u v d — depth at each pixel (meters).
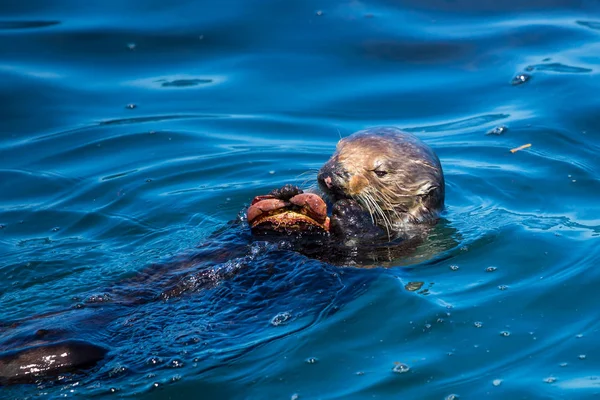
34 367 16.80
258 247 22.25
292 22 41.72
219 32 40.84
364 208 24.56
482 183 28.69
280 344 18.80
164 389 17.33
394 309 20.19
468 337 19.08
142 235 25.69
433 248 23.67
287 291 20.66
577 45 38.78
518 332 19.22
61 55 38.81
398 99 35.62
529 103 34.53
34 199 28.61
